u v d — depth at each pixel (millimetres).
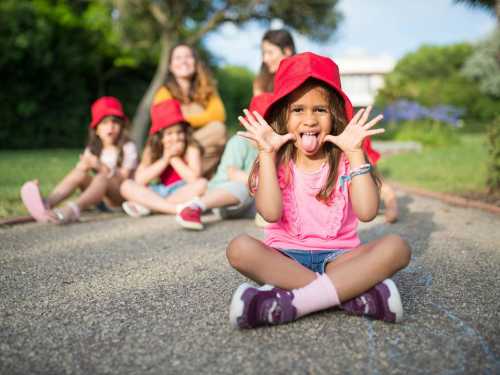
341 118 1860
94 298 1839
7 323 1594
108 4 12969
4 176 5590
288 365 1273
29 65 13516
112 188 3867
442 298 1782
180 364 1290
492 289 1880
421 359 1301
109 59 15773
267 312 1474
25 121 13969
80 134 15086
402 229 3104
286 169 1858
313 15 13289
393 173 6508
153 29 13688
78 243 2846
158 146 3902
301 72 1770
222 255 2520
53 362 1311
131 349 1387
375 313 1528
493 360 1293
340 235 1818
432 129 14148
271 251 1636
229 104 19109
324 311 1646
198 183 3705
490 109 30906
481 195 4344
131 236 3053
